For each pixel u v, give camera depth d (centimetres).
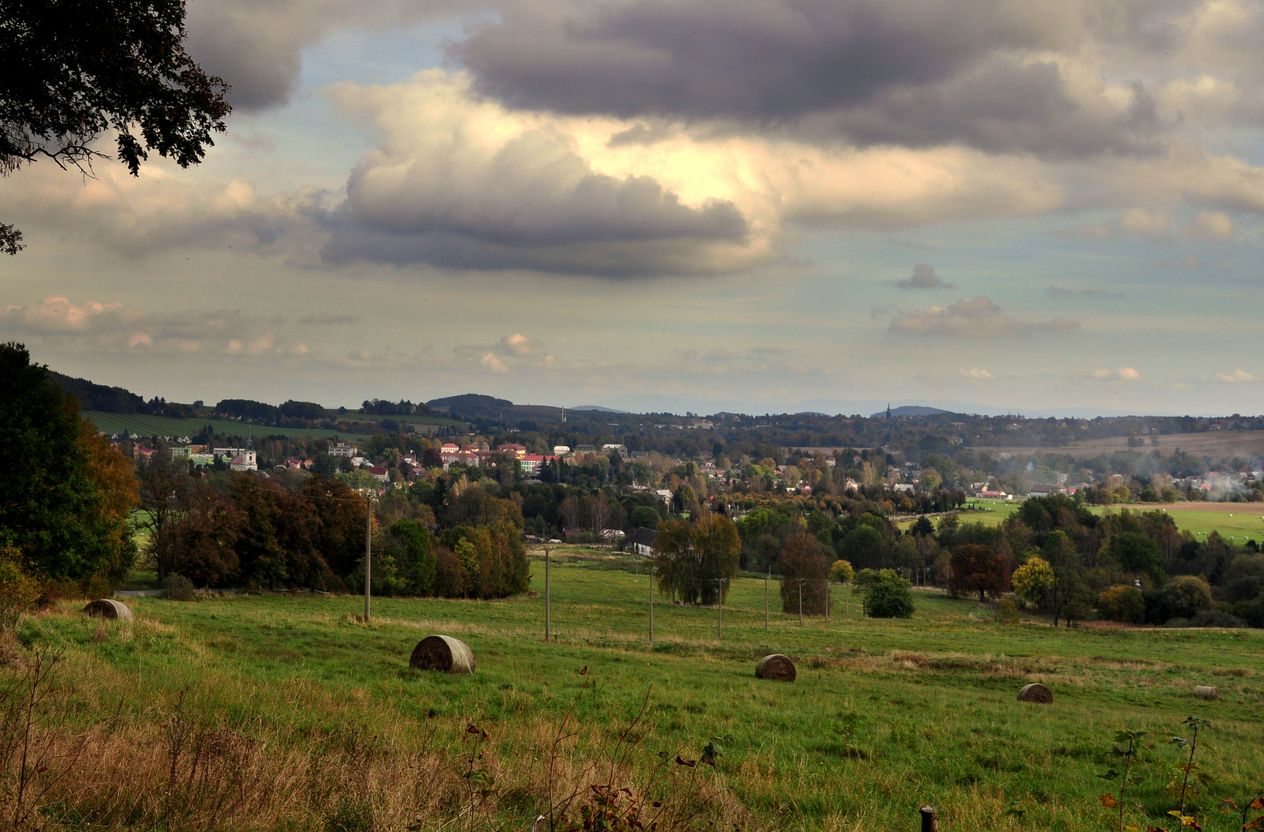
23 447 3738
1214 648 6688
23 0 1098
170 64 1227
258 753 907
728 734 1752
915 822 1155
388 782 861
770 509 17150
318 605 6731
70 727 1023
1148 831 717
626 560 14500
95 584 5275
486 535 10025
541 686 2353
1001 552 12581
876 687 3331
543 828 746
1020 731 2211
